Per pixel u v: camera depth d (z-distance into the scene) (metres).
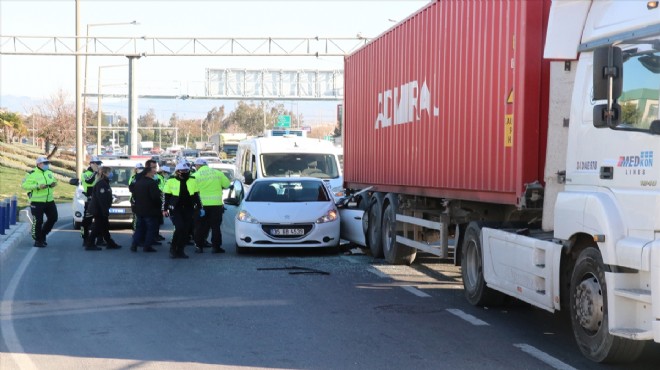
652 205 6.39
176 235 15.62
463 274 10.69
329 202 16.67
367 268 14.09
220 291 11.55
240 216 16.14
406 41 13.84
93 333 8.73
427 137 12.70
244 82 56.97
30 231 21.98
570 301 7.59
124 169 23.44
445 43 11.91
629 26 6.95
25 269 14.16
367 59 16.58
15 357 7.64
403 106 13.98
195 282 12.46
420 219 13.05
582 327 7.34
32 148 67.81
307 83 57.25
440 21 12.14
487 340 8.29
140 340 8.36
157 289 11.79
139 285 12.20
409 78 13.65
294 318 9.49
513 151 9.42
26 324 9.25
